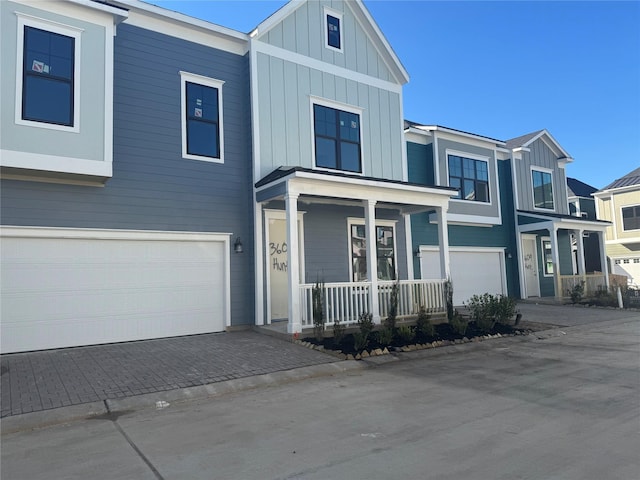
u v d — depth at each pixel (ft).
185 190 33.63
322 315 31.27
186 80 34.63
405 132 51.62
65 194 28.86
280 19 38.22
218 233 34.76
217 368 24.13
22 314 27.35
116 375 22.65
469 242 57.00
